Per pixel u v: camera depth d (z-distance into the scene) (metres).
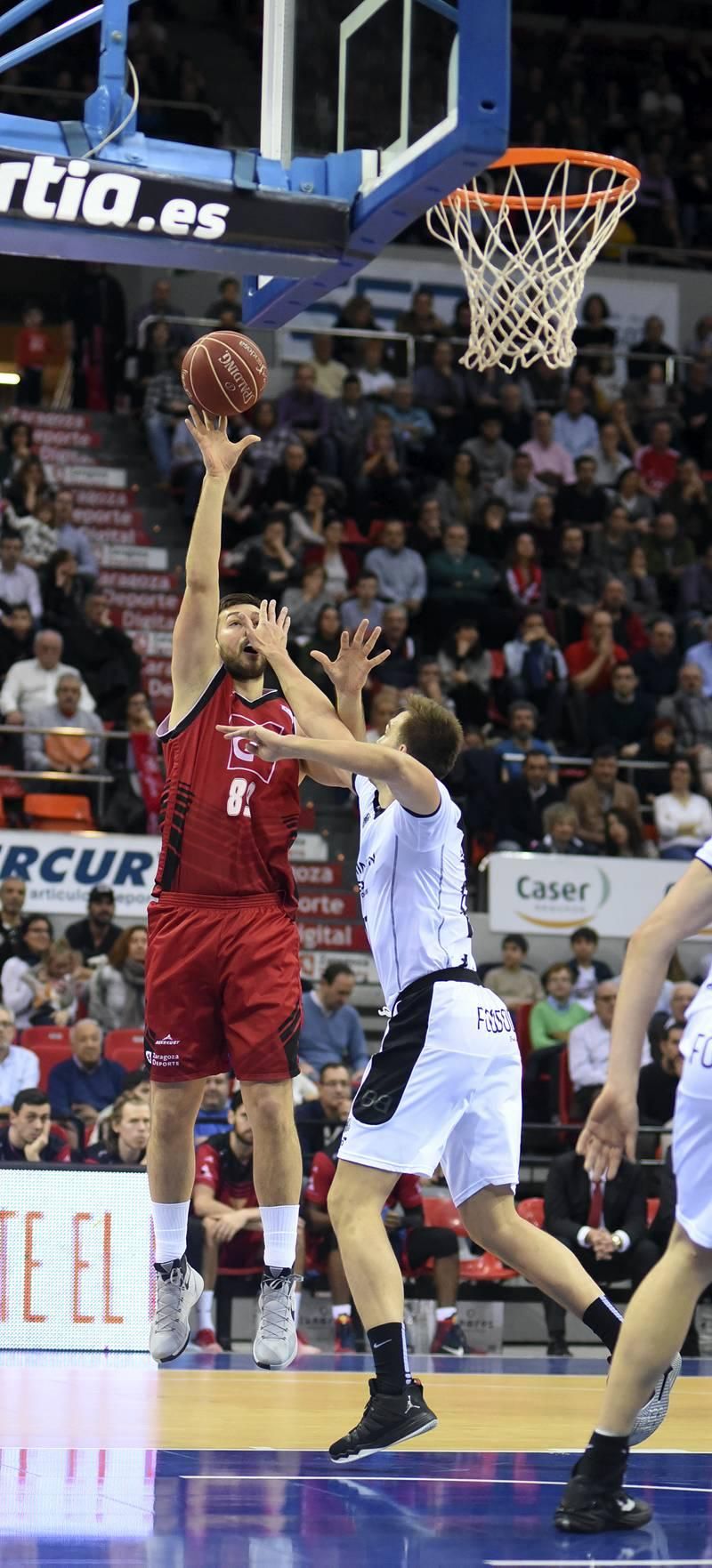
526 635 21.88
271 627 6.87
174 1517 5.43
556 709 21.53
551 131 30.30
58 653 19.84
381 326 27.39
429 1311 14.35
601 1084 16.42
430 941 6.59
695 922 4.94
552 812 19.39
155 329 25.38
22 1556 4.77
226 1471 6.44
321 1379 10.95
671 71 32.47
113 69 7.63
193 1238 13.52
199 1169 13.67
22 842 18.02
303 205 7.64
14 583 21.09
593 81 31.81
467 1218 6.79
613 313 28.70
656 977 4.92
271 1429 7.89
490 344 12.30
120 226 7.44
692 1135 4.99
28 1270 12.14
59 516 22.52
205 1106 14.91
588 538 24.44
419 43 7.11
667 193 30.02
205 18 31.11
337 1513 5.56
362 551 23.58
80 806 19.19
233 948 6.86
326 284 8.11
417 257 27.62
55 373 27.14
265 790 6.96
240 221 7.61
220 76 30.94
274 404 24.44
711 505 25.89
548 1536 5.20
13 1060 14.64
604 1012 16.64
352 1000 19.41
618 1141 4.86
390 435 24.62
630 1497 5.38
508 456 25.17
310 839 20.27
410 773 6.33
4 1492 5.89
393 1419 6.24
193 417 7.05
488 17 6.70
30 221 7.32
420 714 6.87
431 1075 6.47
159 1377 10.77
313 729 6.73
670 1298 5.15
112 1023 16.59
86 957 17.25
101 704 20.41
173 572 24.31
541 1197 16.14
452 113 6.77
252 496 23.80
